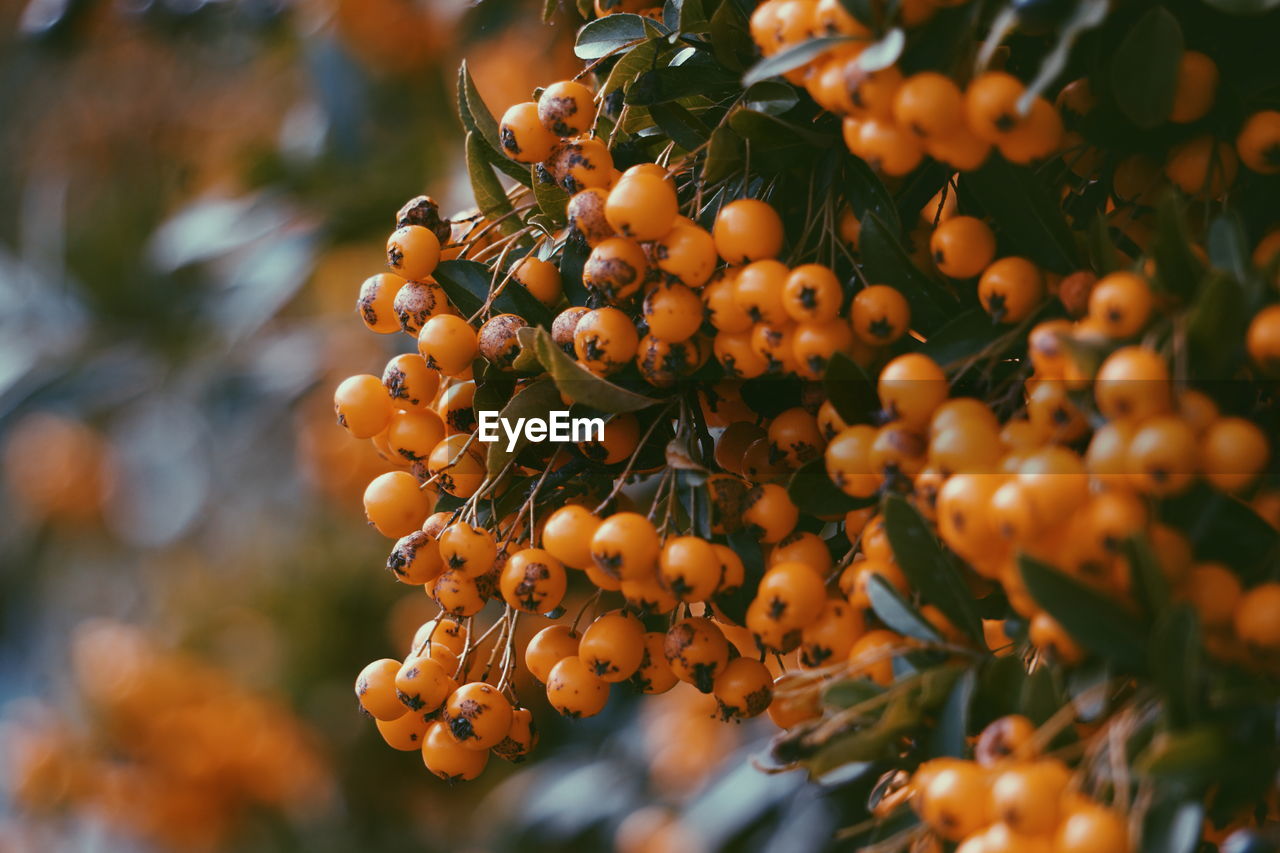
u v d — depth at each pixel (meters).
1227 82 0.28
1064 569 0.26
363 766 0.75
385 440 0.31
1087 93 0.29
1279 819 0.28
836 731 0.28
